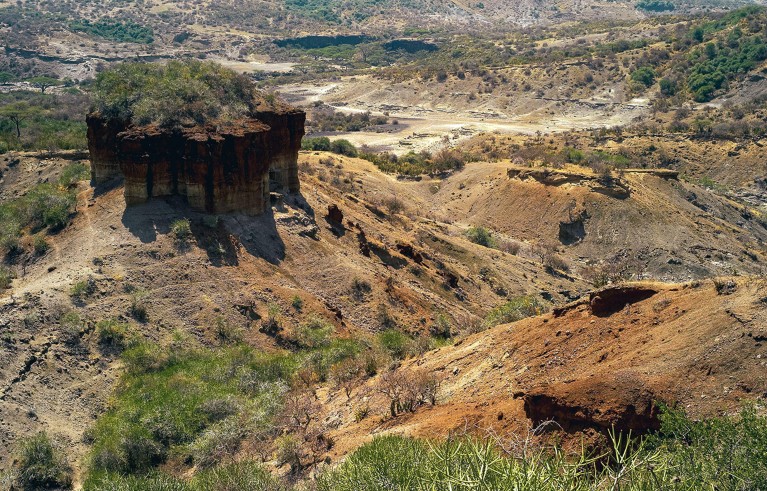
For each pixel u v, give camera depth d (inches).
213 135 1574.8
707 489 386.6
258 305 1448.1
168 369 1213.7
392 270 1886.1
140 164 1524.4
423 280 1939.0
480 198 3575.3
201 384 1149.7
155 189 1565.0
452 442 514.0
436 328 1633.9
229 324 1373.0
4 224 1628.9
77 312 1268.5
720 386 556.4
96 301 1316.4
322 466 734.5
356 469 524.1
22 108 4370.1
